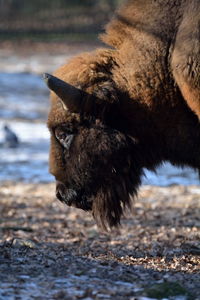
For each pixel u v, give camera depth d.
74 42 174.50
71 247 31.94
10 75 125.44
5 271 24.80
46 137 81.06
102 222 29.09
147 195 52.22
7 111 95.75
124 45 27.86
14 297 21.66
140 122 27.69
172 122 27.52
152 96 27.14
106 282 24.06
